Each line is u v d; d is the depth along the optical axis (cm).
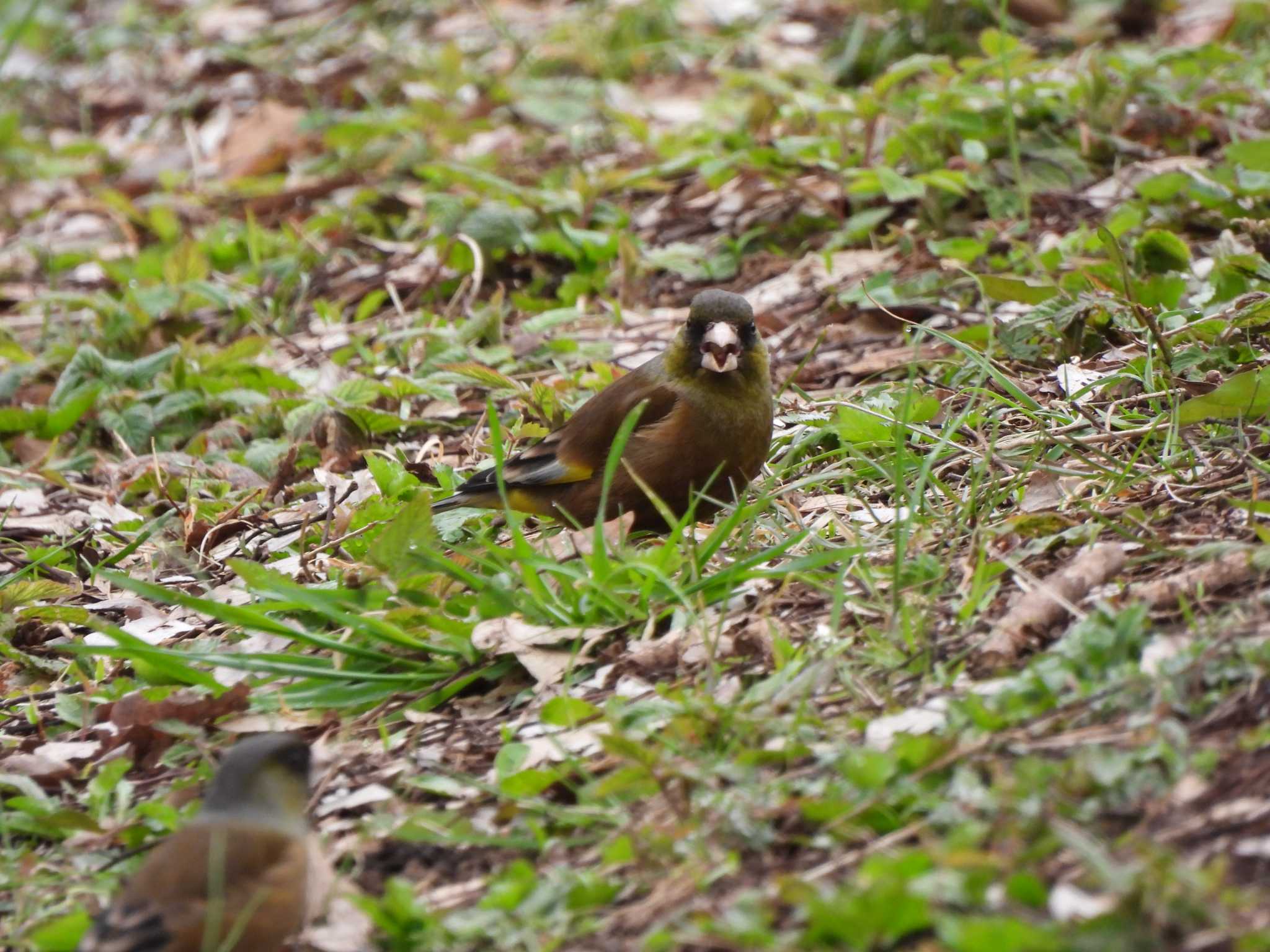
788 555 948
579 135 1977
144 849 773
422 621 906
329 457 1322
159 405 1442
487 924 645
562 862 699
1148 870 559
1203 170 1444
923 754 679
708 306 1004
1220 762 647
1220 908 556
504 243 1620
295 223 1877
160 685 938
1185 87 1675
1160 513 888
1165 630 754
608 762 753
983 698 730
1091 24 1988
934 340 1330
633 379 1041
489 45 2425
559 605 888
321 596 912
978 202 1537
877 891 559
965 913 570
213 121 2358
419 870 716
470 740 829
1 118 2323
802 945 572
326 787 800
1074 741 677
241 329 1647
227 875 611
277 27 2658
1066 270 1356
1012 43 1588
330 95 2353
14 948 693
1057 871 599
